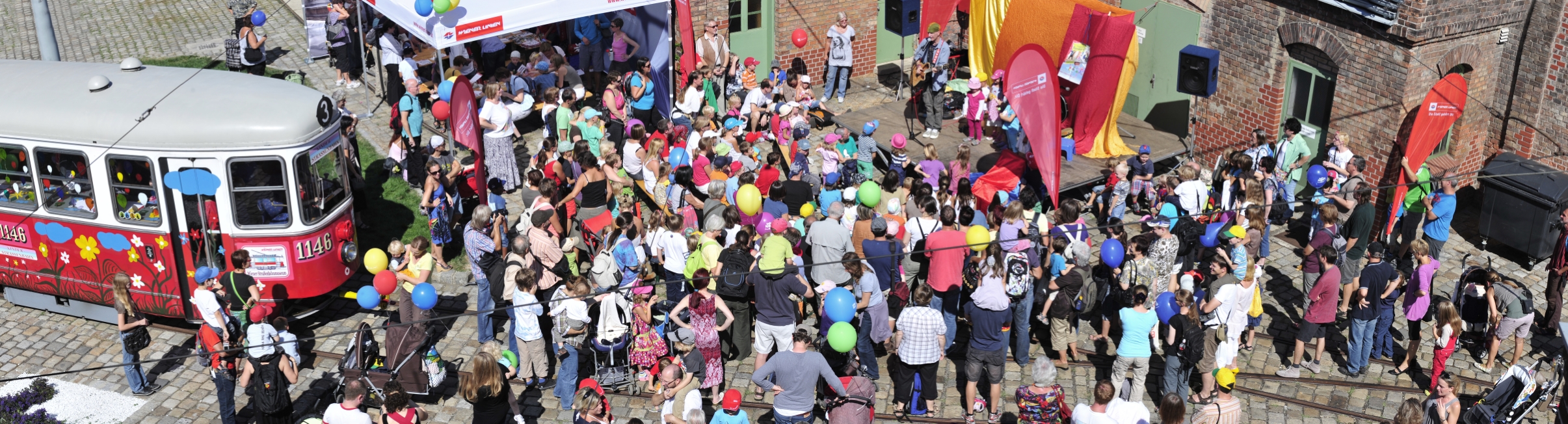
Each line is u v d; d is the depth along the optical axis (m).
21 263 13.41
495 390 10.74
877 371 12.67
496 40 19.97
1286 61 17.02
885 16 20.00
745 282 12.44
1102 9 17.69
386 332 12.82
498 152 16.39
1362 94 16.09
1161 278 12.99
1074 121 18.30
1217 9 17.66
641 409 12.20
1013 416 12.16
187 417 12.18
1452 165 16.72
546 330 13.41
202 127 12.11
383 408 10.59
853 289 12.43
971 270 11.84
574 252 14.41
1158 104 19.22
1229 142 18.19
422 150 16.73
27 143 12.48
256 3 25.06
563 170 15.23
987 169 17.27
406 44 19.44
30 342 13.38
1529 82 16.06
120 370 12.94
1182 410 10.39
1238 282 12.04
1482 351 13.37
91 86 12.65
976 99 17.80
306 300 14.01
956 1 20.23
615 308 12.05
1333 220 13.34
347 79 20.45
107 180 12.43
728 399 10.55
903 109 19.70
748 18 21.12
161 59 21.70
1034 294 12.96
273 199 12.56
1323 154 17.12
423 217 16.28
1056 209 15.20
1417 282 12.52
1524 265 15.84
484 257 12.66
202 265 12.82
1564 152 15.95
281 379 11.25
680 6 18.19
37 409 12.18
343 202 13.43
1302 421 12.22
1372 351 13.24
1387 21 15.22
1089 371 13.02
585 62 20.02
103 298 13.33
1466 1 15.24
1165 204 14.47
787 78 20.67
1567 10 15.28
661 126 16.59
